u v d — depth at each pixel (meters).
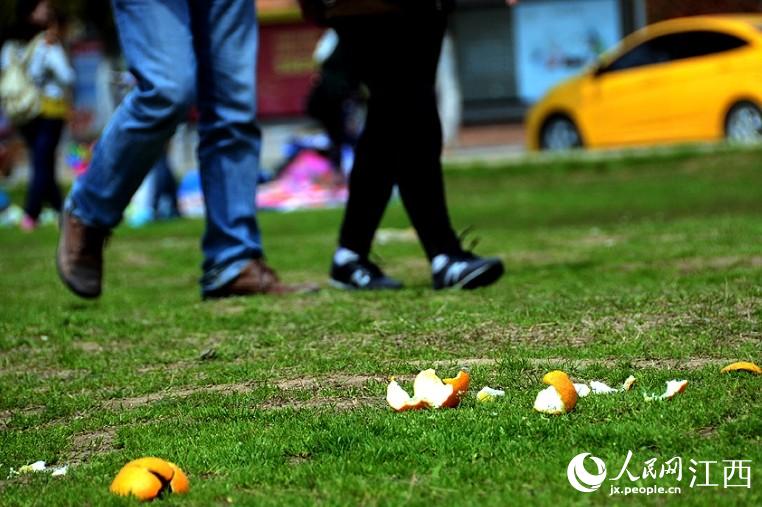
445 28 15.62
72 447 9.19
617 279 15.70
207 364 11.81
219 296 16.02
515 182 42.34
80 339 13.70
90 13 62.50
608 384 9.87
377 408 9.49
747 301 12.94
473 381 10.12
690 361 10.55
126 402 10.58
